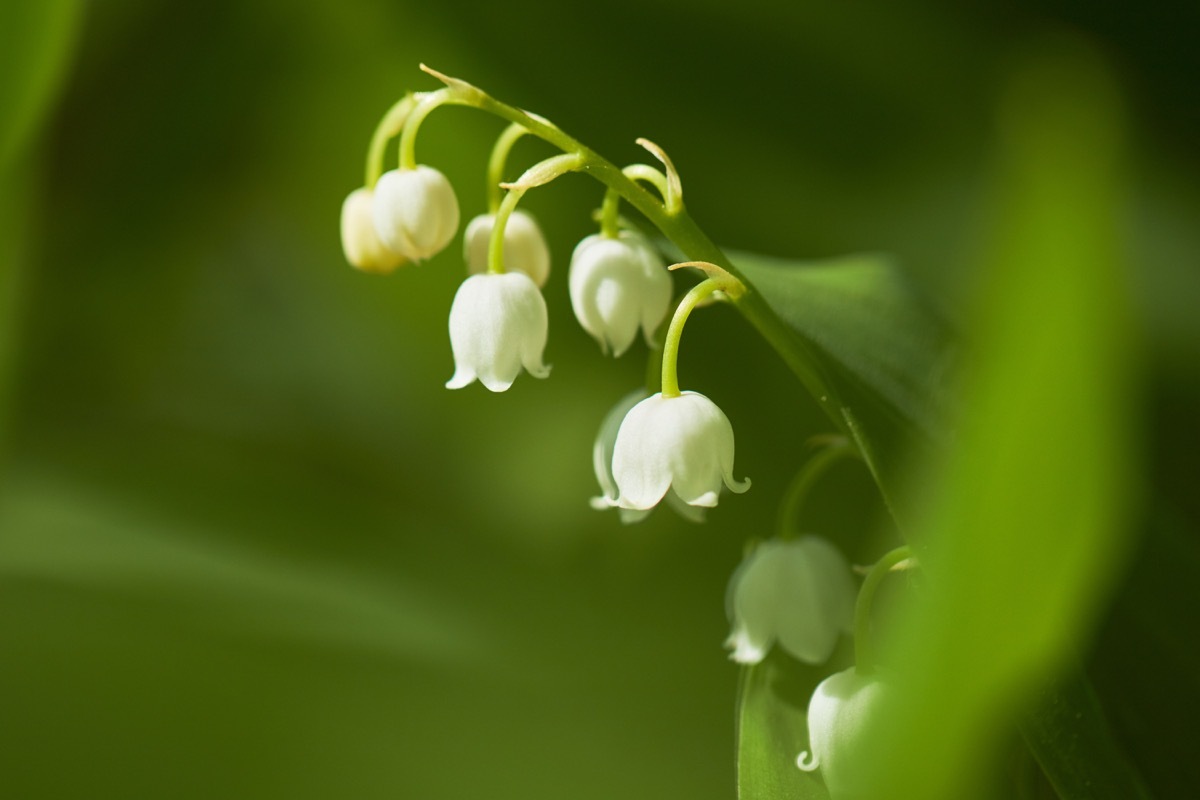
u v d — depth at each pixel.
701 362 0.28
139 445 0.35
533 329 0.22
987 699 0.19
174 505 0.28
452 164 0.34
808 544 0.23
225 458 0.38
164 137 0.37
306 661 0.26
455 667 0.26
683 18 0.29
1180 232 0.29
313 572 0.27
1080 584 0.18
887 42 0.29
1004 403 0.17
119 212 0.38
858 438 0.22
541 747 0.25
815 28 0.29
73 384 0.40
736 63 0.29
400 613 0.27
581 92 0.30
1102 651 0.22
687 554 0.29
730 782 0.25
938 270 0.29
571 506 0.34
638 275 0.23
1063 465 0.17
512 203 0.22
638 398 0.23
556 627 0.27
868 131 0.30
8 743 0.25
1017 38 0.29
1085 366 0.16
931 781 0.19
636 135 0.30
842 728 0.22
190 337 0.42
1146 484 0.23
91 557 0.27
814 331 0.23
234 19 0.35
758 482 0.28
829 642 0.23
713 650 0.27
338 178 0.40
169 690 0.25
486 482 0.37
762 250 0.30
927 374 0.23
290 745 0.25
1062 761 0.21
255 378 0.42
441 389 0.39
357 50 0.35
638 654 0.27
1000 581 0.18
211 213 0.40
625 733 0.26
